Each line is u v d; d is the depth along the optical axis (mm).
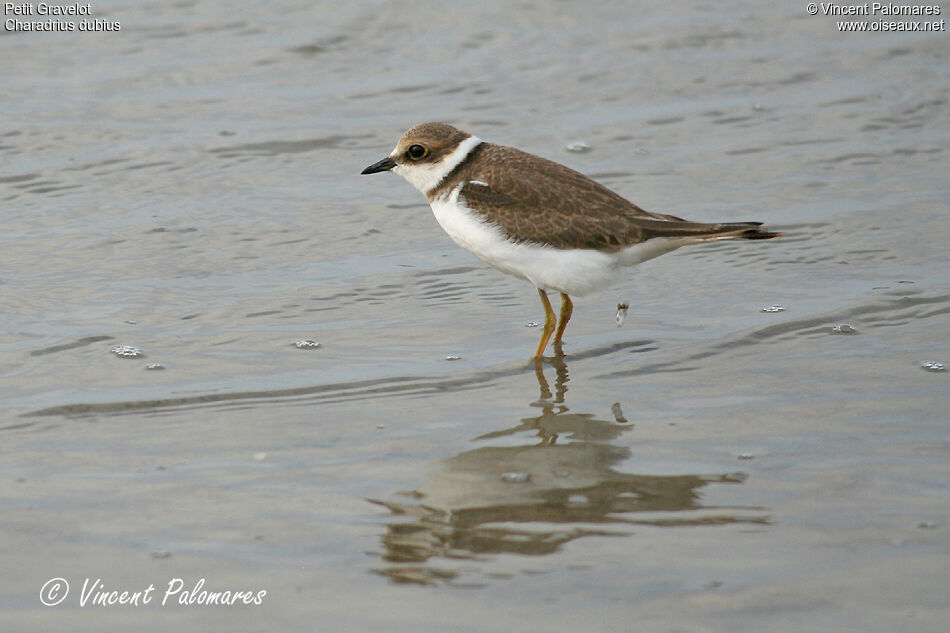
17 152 15609
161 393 10250
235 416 9891
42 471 8852
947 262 12930
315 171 15570
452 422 9844
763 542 7785
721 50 19172
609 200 11023
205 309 12062
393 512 8320
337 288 12672
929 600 7051
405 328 11812
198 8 20312
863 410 9797
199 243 13609
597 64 18641
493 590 7285
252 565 7605
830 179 15188
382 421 9852
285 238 13820
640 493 8555
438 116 17016
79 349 11094
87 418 9781
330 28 19656
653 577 7395
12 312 11812
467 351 11336
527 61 18734
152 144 16016
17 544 7801
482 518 8227
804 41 19453
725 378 10609
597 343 11492
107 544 7832
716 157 15859
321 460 9125
